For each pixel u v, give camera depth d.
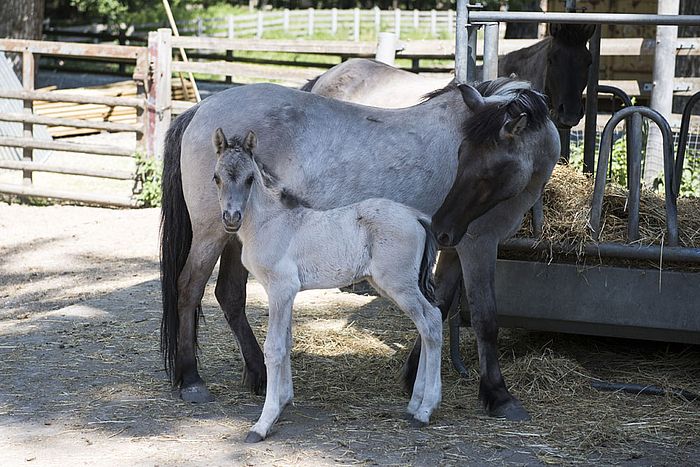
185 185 4.83
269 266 4.35
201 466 3.98
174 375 5.00
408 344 6.05
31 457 4.07
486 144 4.43
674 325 5.06
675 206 5.03
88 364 5.57
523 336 6.23
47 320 6.62
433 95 5.01
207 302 7.25
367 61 7.31
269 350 4.36
